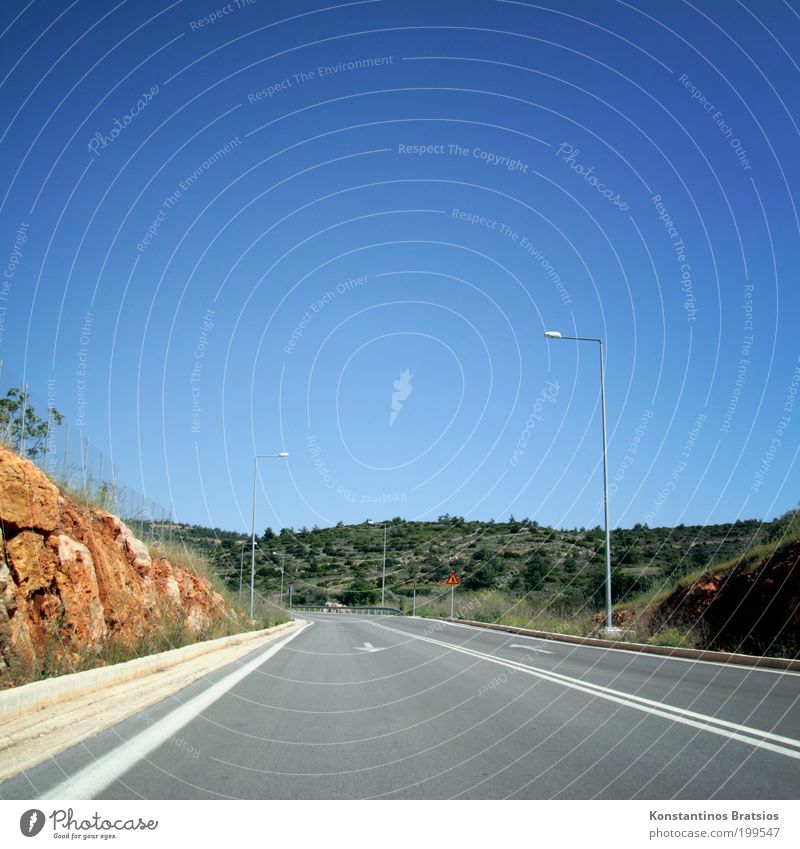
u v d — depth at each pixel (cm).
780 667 1574
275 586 7219
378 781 671
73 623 1355
